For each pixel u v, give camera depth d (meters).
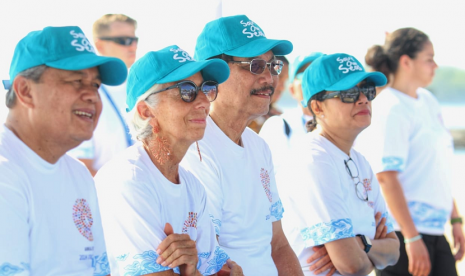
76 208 2.67
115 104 4.80
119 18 5.14
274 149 5.82
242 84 3.66
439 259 5.66
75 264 2.60
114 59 2.63
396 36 5.82
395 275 5.51
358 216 4.32
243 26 3.85
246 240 3.59
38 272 2.45
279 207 3.94
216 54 3.79
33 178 2.48
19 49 2.53
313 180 4.18
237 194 3.57
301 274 3.93
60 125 2.51
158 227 2.95
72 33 2.60
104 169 3.09
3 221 2.32
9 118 2.55
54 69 2.50
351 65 4.40
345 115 4.29
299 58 5.98
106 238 2.98
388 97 5.59
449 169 5.82
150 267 2.87
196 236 3.21
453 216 6.27
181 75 3.03
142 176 2.98
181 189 3.16
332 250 4.09
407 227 5.36
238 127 3.71
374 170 5.46
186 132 3.09
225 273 3.33
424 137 5.57
